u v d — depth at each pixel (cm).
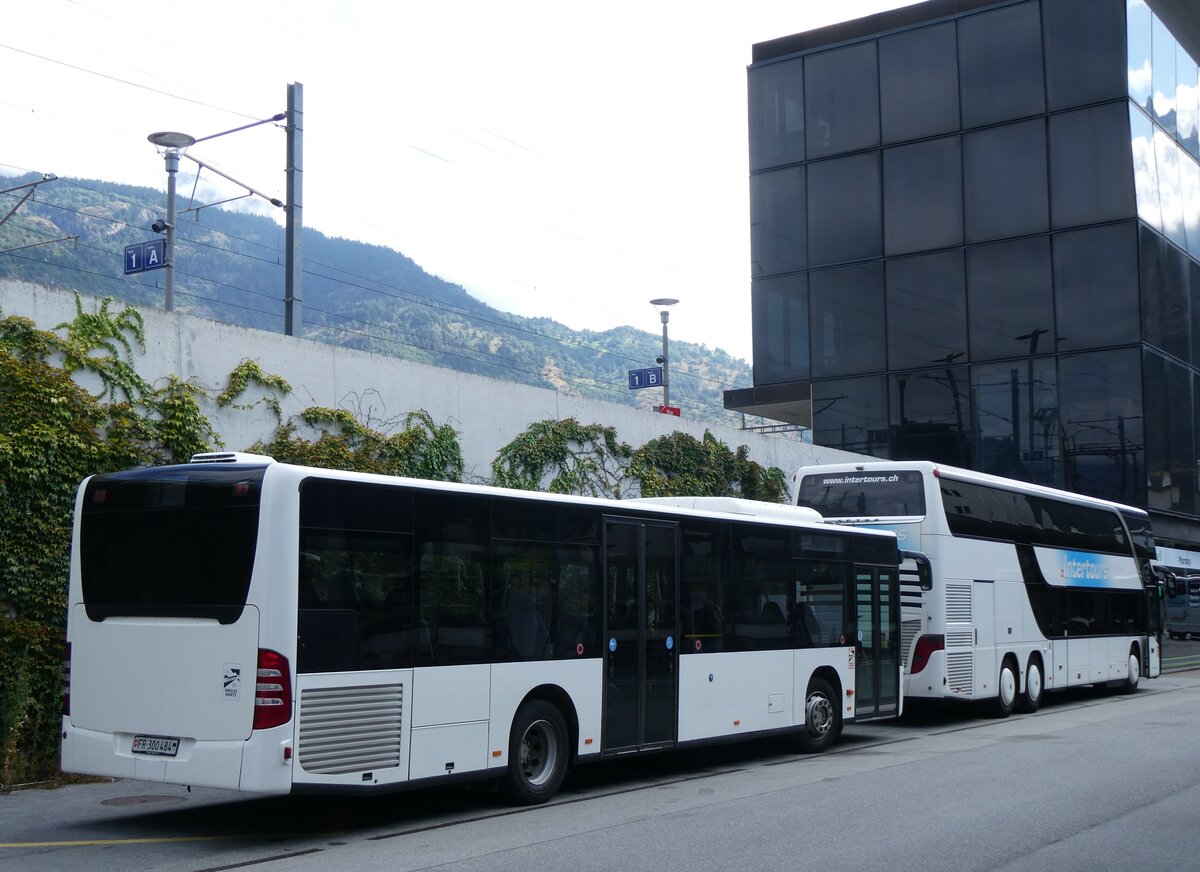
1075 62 3716
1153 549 3036
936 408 3806
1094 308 3634
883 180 3944
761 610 1500
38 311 1448
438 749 1048
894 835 970
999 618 2192
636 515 1313
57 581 1405
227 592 949
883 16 4003
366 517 1009
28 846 947
